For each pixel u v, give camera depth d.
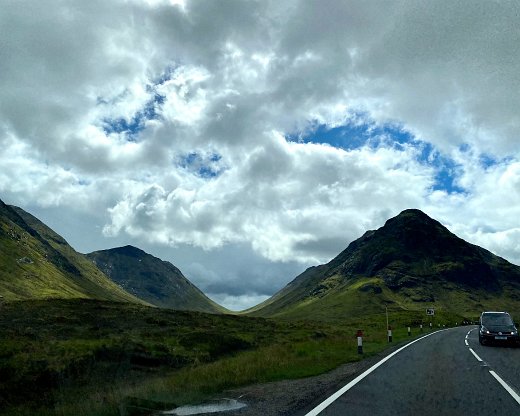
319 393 10.41
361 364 16.92
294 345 25.53
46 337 28.31
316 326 58.00
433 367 15.75
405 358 18.97
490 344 26.19
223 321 50.81
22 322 36.31
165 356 22.97
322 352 21.22
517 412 8.52
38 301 52.03
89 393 14.37
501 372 14.40
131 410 8.80
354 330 51.91
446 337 34.97
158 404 9.27
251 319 59.81
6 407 13.66
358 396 10.00
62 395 14.64
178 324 42.88
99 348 22.52
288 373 14.01
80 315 42.84
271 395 10.22
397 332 45.97
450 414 8.27
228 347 27.91
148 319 43.84
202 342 27.80
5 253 188.38
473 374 13.92
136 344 24.59
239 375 13.19
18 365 17.53
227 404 9.15
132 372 19.64
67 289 187.38
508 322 26.22
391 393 10.45
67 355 20.14
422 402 9.38
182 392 10.70
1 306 45.38
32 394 15.30
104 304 55.75
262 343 30.91
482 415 8.23
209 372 14.10
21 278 170.25
